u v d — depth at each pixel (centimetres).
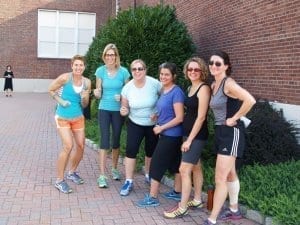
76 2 1550
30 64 1527
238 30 598
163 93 329
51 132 691
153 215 316
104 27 732
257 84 542
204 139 302
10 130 702
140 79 350
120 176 421
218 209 289
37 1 1510
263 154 407
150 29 636
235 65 606
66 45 1562
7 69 1365
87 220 304
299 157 425
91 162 480
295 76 460
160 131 323
